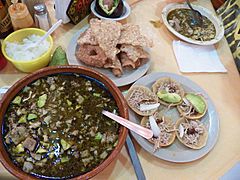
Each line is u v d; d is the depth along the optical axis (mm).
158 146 979
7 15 1190
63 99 975
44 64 1148
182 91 1119
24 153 873
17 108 943
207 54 1300
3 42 1129
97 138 912
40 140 901
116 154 843
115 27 1156
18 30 1163
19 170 836
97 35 1125
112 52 1110
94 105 969
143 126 1019
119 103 949
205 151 995
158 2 1483
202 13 1441
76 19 1325
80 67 995
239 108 1145
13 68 1163
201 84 1205
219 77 1234
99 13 1332
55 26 1188
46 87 989
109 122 939
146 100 1070
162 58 1267
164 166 976
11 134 893
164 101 1090
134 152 965
